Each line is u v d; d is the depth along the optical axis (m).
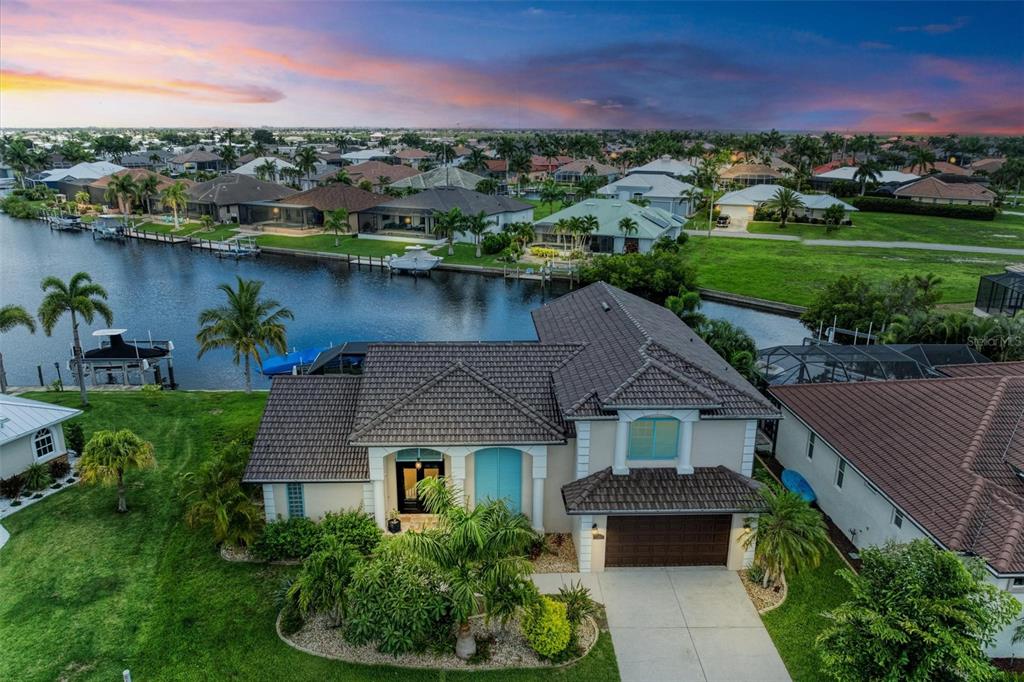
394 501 27.86
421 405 26.59
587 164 177.25
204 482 26.22
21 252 101.50
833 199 120.75
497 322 67.81
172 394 44.41
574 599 22.69
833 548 27.12
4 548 26.58
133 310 70.44
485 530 20.09
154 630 22.20
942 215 128.88
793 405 32.47
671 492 24.75
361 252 98.19
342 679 20.19
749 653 21.66
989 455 24.55
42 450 32.53
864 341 55.62
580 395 25.61
